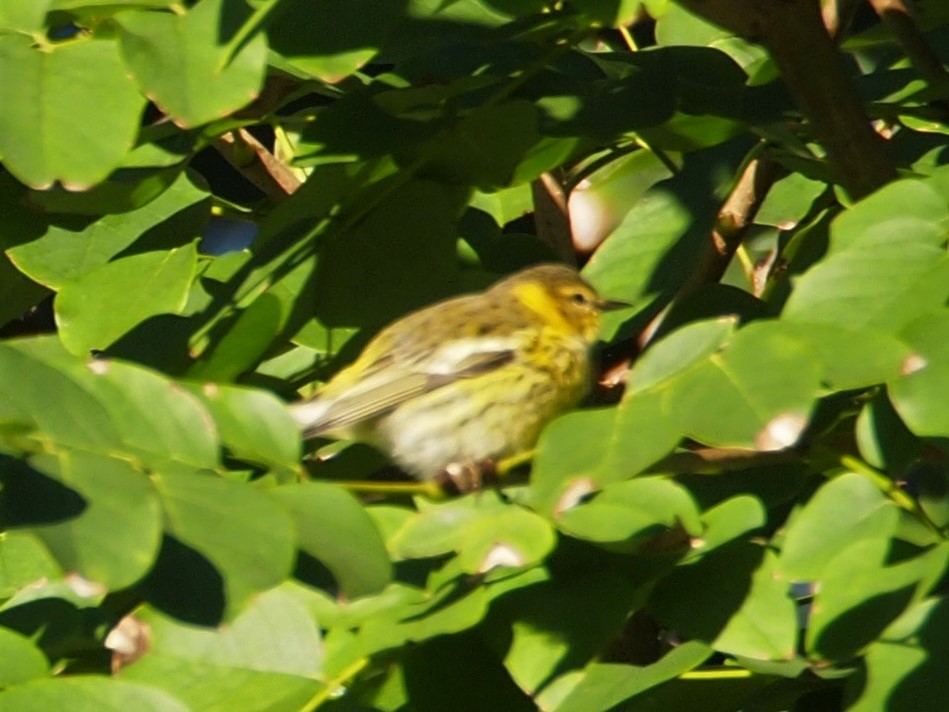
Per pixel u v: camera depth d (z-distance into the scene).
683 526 7.38
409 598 7.63
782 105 10.33
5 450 6.15
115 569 5.68
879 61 12.23
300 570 6.26
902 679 6.31
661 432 6.74
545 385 11.30
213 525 6.05
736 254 13.30
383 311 10.25
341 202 10.12
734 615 7.26
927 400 6.55
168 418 6.60
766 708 7.91
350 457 11.01
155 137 9.66
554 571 7.54
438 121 9.84
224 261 10.31
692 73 10.46
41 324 13.45
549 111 9.95
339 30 8.23
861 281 7.22
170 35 7.70
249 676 7.39
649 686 7.01
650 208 10.81
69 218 10.64
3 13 7.78
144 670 7.37
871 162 9.45
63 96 7.55
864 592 6.75
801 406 6.57
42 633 8.08
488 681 7.62
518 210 12.58
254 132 13.42
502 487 8.48
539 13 9.48
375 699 7.53
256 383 10.51
